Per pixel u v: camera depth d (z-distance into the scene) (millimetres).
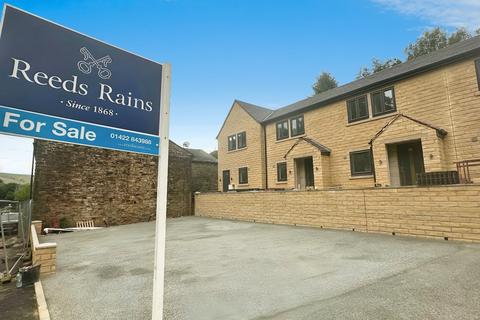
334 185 14352
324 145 15102
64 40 2404
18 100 2105
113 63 2676
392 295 3596
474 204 6656
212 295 3979
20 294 4652
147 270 5617
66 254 7949
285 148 17438
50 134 2219
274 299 3727
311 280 4426
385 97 12609
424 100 11188
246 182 19984
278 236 9023
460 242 6703
